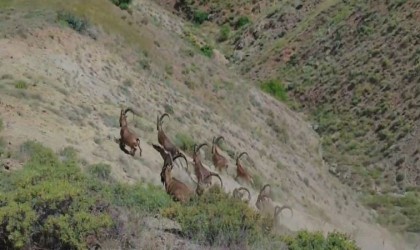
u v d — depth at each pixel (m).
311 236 40.88
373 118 151.62
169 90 112.25
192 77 129.12
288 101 172.00
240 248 36.25
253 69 193.25
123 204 39.72
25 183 38.88
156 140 80.62
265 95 150.00
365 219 113.00
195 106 114.00
